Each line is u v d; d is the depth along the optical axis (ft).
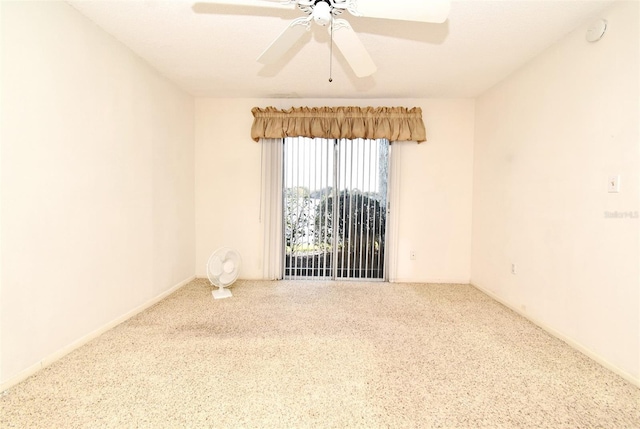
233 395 5.09
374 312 8.79
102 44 7.00
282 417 4.60
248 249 12.05
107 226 7.29
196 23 6.79
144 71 8.60
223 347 6.68
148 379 5.49
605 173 5.99
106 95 7.16
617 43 5.73
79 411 4.66
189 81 10.08
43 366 5.72
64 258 6.13
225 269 10.05
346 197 11.85
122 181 7.79
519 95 8.78
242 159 11.85
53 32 5.76
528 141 8.37
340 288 11.01
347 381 5.51
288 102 11.71
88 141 6.66
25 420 4.47
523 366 6.02
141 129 8.52
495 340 7.11
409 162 11.63
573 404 4.94
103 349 6.50
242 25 6.86
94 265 6.92
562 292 7.11
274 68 9.05
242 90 10.91
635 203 5.42
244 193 11.91
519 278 8.74
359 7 4.88
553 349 6.69
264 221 11.84
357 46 5.90
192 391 5.17
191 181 11.56
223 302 9.49
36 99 5.47
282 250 12.04
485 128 10.66
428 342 7.00
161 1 6.01
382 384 5.42
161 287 9.69
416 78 9.63
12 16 5.03
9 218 5.07
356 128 11.18
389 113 11.19
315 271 12.09
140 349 6.54
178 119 10.55
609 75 5.90
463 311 8.91
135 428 4.35
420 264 11.87
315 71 9.23
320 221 11.95
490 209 10.32
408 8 4.83
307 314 8.61
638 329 5.36
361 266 11.98
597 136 6.18
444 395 5.14
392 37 7.21
